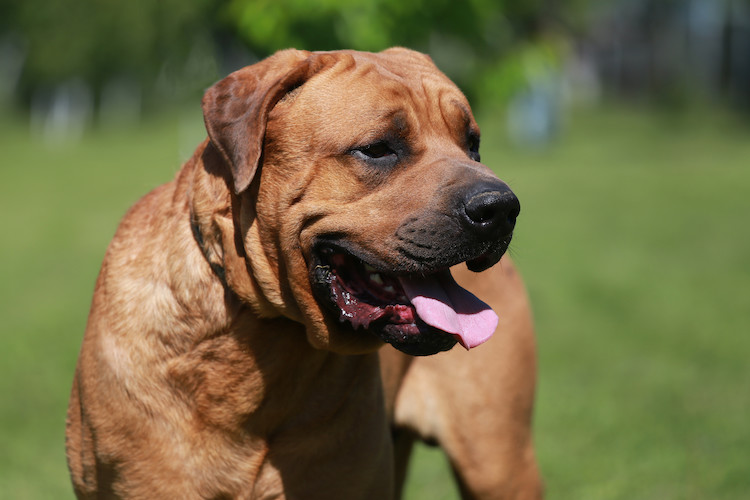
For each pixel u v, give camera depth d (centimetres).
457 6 800
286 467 349
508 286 466
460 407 454
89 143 3697
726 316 1002
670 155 2773
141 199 385
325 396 351
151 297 347
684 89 3769
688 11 4191
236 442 346
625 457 614
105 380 347
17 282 1204
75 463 367
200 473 346
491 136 3338
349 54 347
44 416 694
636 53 4575
